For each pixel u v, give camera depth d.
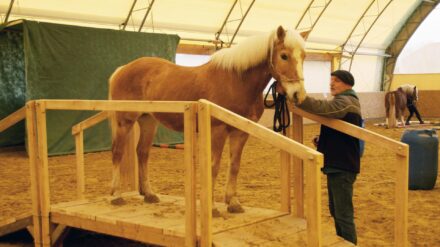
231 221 3.48
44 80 9.89
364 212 5.30
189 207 3.07
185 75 4.02
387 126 16.34
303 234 3.23
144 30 13.59
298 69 3.44
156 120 4.28
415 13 20.81
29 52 9.63
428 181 6.52
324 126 3.55
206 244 3.00
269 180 7.26
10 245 4.45
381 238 4.40
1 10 10.66
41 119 3.95
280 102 3.72
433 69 25.09
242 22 15.46
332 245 3.08
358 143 3.47
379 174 7.67
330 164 3.41
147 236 3.42
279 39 3.52
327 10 17.31
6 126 4.21
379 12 19.16
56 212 4.01
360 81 21.64
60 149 10.20
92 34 10.55
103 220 3.69
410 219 5.05
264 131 2.63
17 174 7.93
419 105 22.06
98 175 7.77
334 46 19.81
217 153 3.62
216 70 3.82
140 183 4.50
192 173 3.05
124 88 4.50
